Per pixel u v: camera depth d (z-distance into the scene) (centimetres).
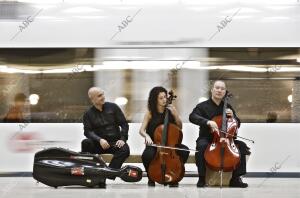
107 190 1001
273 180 1209
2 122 1304
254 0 1296
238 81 1298
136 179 1024
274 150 1295
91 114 1080
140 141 1292
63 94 1305
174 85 1296
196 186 1055
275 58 1298
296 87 1299
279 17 1295
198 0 1296
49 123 1302
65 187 1049
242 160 1040
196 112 1045
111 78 1298
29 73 1306
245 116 1300
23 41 1302
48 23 1302
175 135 1027
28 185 1098
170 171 1023
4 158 1300
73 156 1027
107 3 1298
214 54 1297
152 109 1049
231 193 962
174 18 1295
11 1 1302
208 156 1011
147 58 1296
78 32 1299
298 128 1296
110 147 1077
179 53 1295
